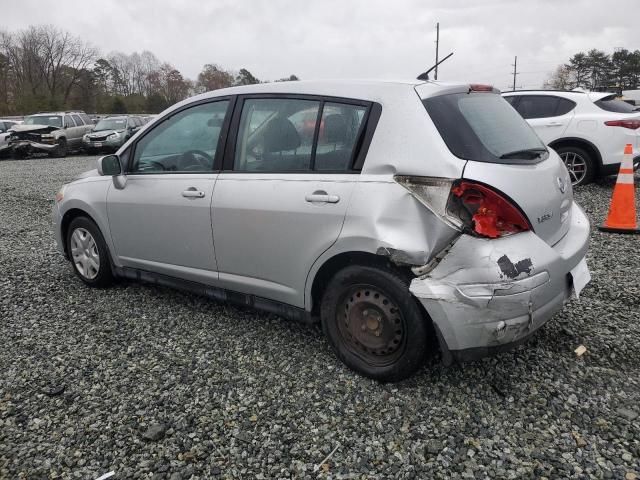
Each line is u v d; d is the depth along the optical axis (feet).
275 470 8.13
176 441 8.81
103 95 241.76
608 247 18.49
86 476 8.08
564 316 12.82
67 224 16.19
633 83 218.59
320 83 11.05
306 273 10.72
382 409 9.48
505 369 10.60
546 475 7.80
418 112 9.61
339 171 10.22
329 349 11.61
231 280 12.12
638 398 9.56
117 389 10.34
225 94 12.37
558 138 28.94
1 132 71.92
